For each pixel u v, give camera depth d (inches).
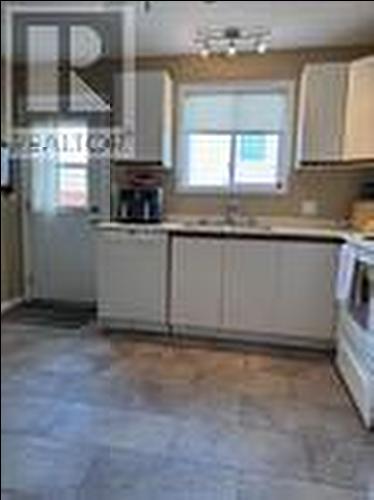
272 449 86.6
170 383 119.5
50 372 122.0
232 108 147.3
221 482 72.5
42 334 136.2
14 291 135.2
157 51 117.0
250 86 146.6
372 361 63.7
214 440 90.7
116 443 87.5
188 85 144.9
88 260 114.5
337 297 129.9
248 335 151.9
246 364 134.9
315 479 74.2
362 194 80.1
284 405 108.3
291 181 154.6
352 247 93.7
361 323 87.0
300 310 145.7
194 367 131.2
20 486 66.6
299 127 143.7
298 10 119.6
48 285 124.9
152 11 108.2
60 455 80.6
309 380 124.0
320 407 107.1
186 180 156.2
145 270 151.1
